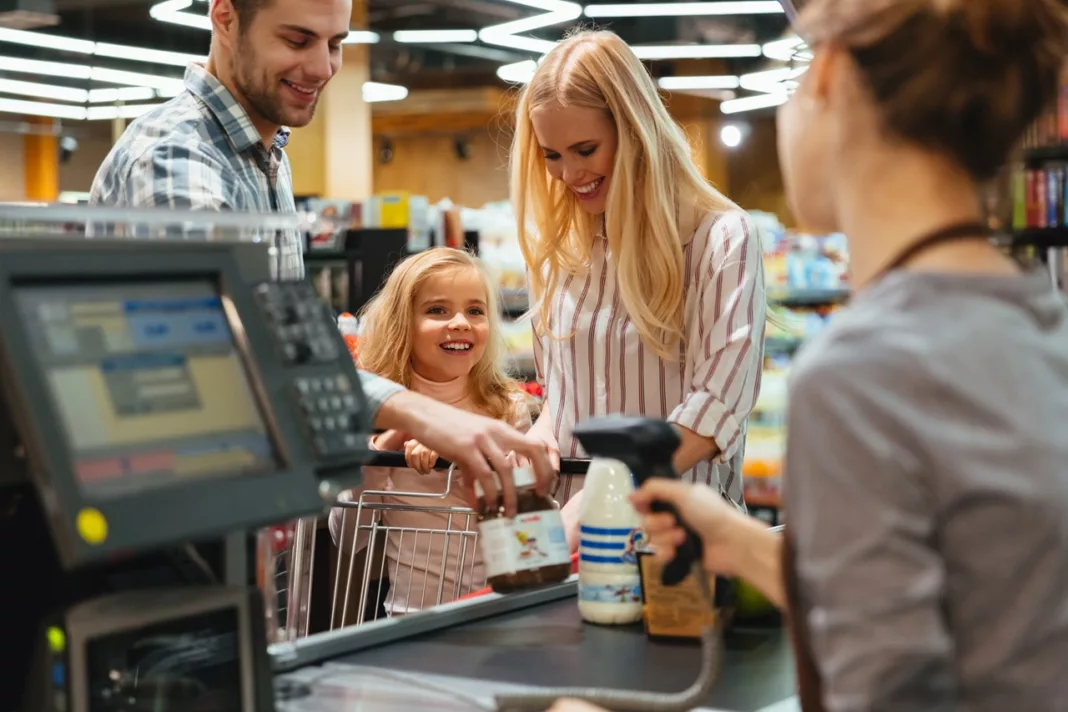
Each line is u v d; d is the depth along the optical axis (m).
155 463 1.04
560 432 2.45
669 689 1.32
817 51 0.99
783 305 8.12
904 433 0.86
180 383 1.09
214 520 1.04
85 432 1.01
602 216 2.38
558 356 2.46
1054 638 0.87
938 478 0.85
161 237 1.32
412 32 7.69
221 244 1.19
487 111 13.62
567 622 1.62
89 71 7.60
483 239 6.17
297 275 2.42
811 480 0.88
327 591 2.54
